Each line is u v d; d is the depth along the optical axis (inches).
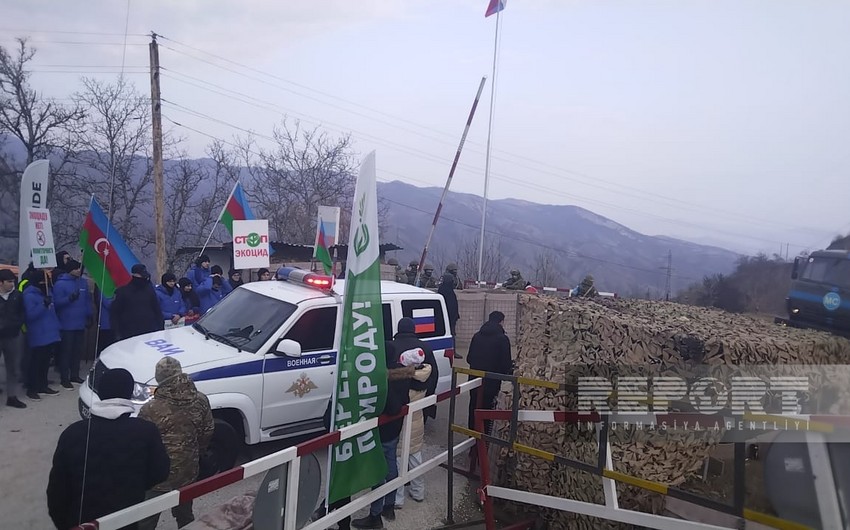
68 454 98.3
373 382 165.6
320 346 230.8
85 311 194.7
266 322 225.3
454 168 498.3
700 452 162.4
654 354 173.3
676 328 183.2
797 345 179.3
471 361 245.1
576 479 180.2
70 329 164.7
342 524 165.2
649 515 143.5
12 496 89.2
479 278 651.5
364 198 164.7
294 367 220.1
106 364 187.3
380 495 171.6
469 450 251.8
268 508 131.9
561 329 194.5
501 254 1690.5
